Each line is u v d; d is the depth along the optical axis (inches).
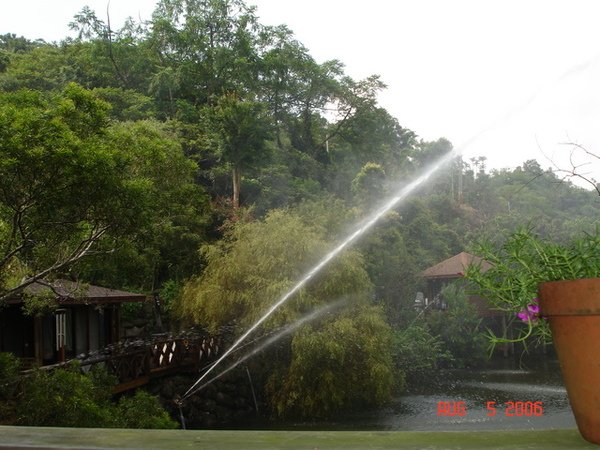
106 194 293.0
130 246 344.2
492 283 66.5
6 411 297.0
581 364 53.3
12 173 274.1
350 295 582.9
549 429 60.9
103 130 327.3
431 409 557.6
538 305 60.7
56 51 1239.5
